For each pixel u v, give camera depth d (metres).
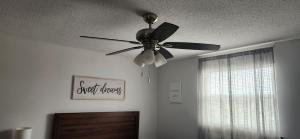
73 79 3.16
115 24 2.20
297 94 2.52
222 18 1.99
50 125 2.90
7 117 2.59
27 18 2.09
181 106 3.82
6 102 2.59
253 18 1.99
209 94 3.40
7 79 2.62
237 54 3.15
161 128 4.10
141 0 1.68
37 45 2.88
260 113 2.82
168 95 4.07
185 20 2.05
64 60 3.11
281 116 2.63
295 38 2.57
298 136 2.46
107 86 3.51
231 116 3.06
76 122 3.07
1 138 2.53
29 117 2.74
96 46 3.12
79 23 2.20
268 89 2.78
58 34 2.58
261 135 2.77
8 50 2.65
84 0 1.70
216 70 3.37
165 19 2.02
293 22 2.07
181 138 3.74
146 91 4.10
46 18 2.08
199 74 3.59
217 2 1.69
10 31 2.50
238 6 1.75
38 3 1.76
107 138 3.36
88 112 3.23
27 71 2.78
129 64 3.88
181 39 2.62
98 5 1.78
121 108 3.66
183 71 3.89
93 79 3.36
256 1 1.66
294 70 2.58
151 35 1.75
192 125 3.60
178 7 1.78
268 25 2.16
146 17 1.92
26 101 2.74
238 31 2.34
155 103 4.23
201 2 1.69
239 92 3.05
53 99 2.96
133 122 3.73
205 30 2.32
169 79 4.11
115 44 3.00
